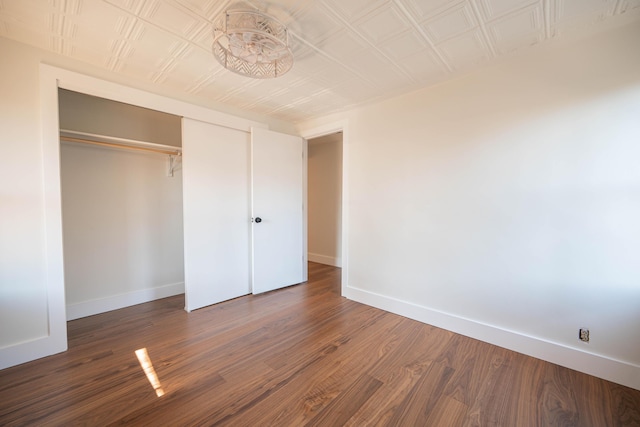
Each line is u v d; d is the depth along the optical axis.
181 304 2.87
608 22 1.53
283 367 1.75
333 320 2.47
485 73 2.04
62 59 1.91
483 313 2.10
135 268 2.88
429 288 2.39
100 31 1.64
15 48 1.74
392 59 1.93
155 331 2.24
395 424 1.31
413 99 2.46
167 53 1.88
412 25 1.56
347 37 1.67
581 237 1.70
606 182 1.61
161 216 3.06
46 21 1.55
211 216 2.82
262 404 1.43
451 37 1.67
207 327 2.32
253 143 3.04
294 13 1.45
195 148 2.67
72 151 2.48
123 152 2.78
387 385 1.58
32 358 1.81
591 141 1.65
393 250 2.64
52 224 1.87
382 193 2.72
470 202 2.14
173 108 2.48
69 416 1.34
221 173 2.88
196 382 1.60
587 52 1.65
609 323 1.62
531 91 1.85
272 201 3.25
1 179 1.71
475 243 2.12
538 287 1.85
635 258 1.54
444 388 1.56
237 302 2.92
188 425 1.29
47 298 1.86
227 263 2.97
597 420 1.32
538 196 1.84
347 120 3.04
